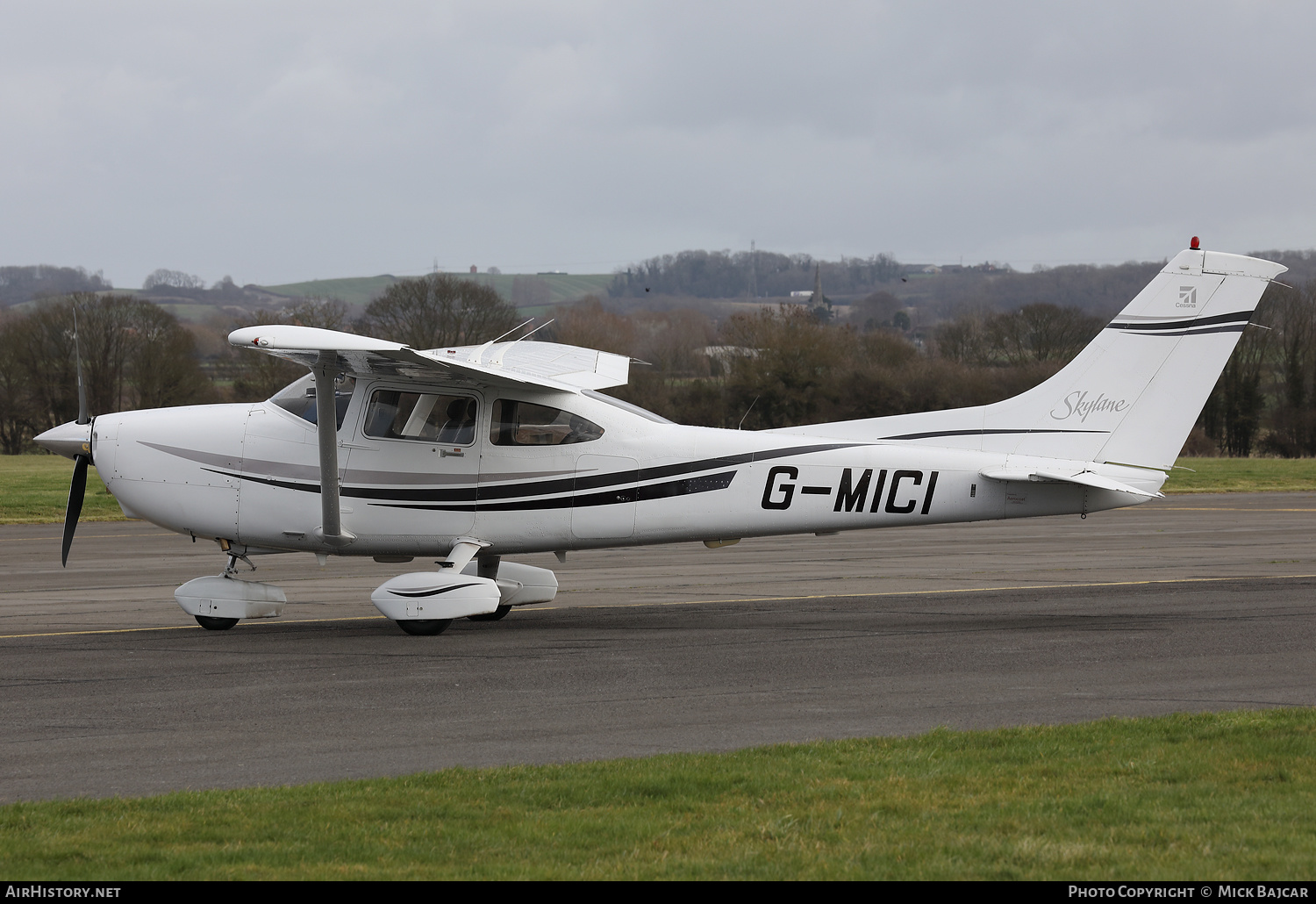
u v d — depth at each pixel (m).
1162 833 12.84
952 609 30.25
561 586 35.19
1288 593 32.72
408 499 27.03
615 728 18.05
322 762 16.17
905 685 21.05
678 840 12.73
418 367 25.27
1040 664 22.89
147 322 126.44
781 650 24.42
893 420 28.58
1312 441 129.62
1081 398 28.09
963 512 27.98
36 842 12.72
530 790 14.47
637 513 27.53
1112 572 37.97
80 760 16.25
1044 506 28.08
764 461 27.70
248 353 123.38
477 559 28.98
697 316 163.00
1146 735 17.02
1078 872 11.76
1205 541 47.78
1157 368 27.89
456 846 12.60
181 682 21.27
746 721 18.42
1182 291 27.75
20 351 123.56
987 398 124.62
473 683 21.22
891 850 12.38
